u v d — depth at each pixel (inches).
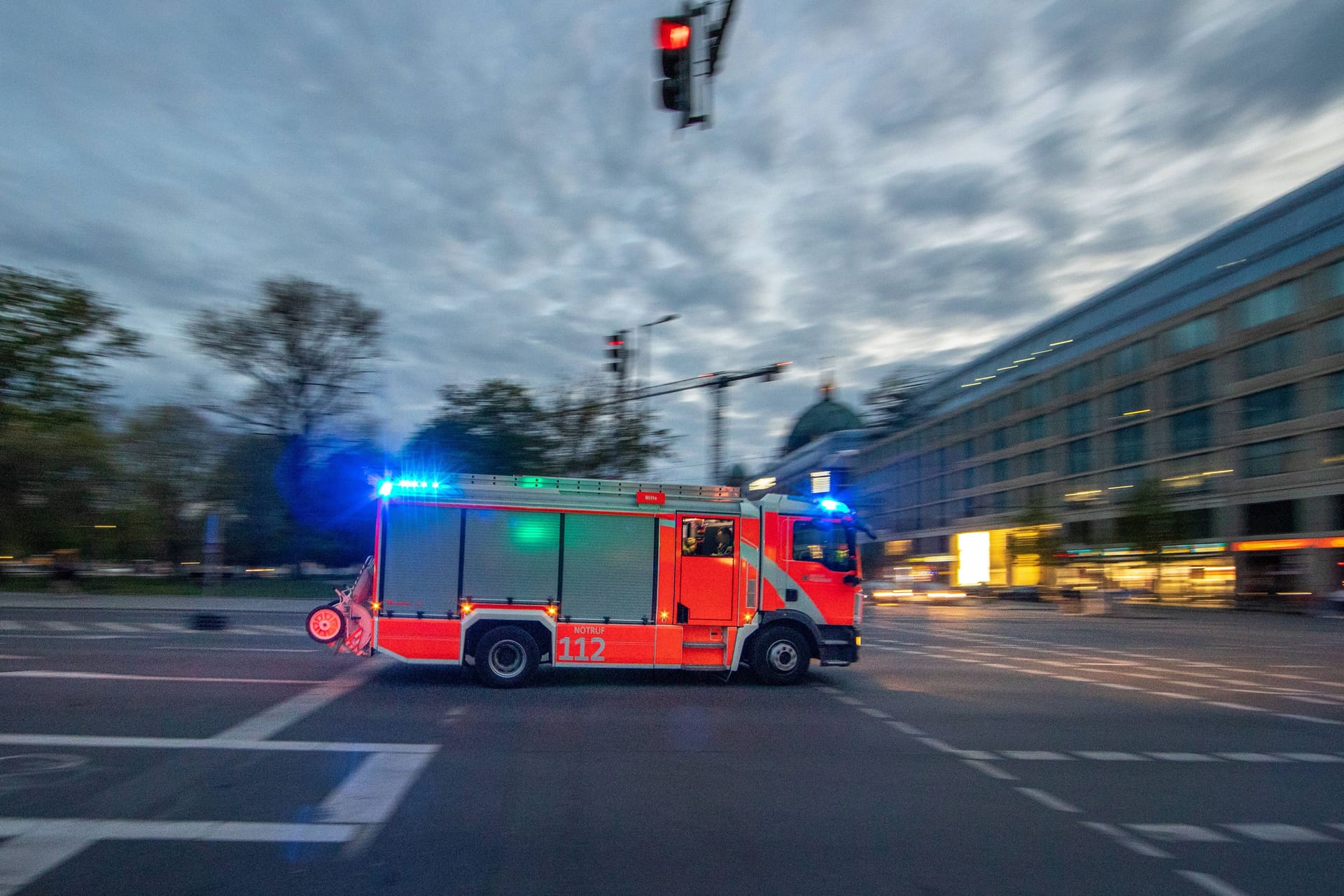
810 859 202.4
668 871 192.2
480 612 453.4
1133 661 691.4
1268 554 1838.1
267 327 1579.7
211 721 340.5
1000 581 2704.2
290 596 1347.2
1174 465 2102.6
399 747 303.4
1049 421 2546.8
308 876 183.2
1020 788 271.6
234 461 1659.7
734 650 475.2
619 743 320.2
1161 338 2158.0
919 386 3356.3
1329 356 1721.2
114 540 1592.0
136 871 184.4
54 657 522.9
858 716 392.8
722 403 1035.3
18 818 217.8
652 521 473.7
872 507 2696.9
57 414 1488.7
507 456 1461.6
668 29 273.4
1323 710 446.6
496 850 202.2
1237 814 249.9
